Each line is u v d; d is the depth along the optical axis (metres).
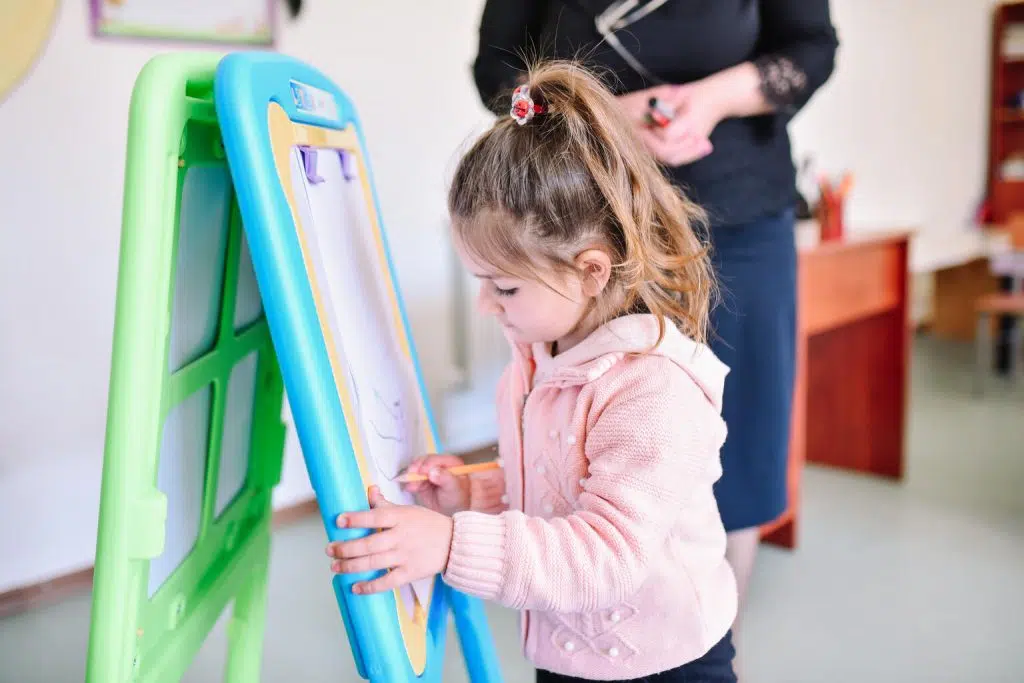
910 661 1.62
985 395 3.51
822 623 1.77
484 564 0.68
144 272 0.58
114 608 0.58
